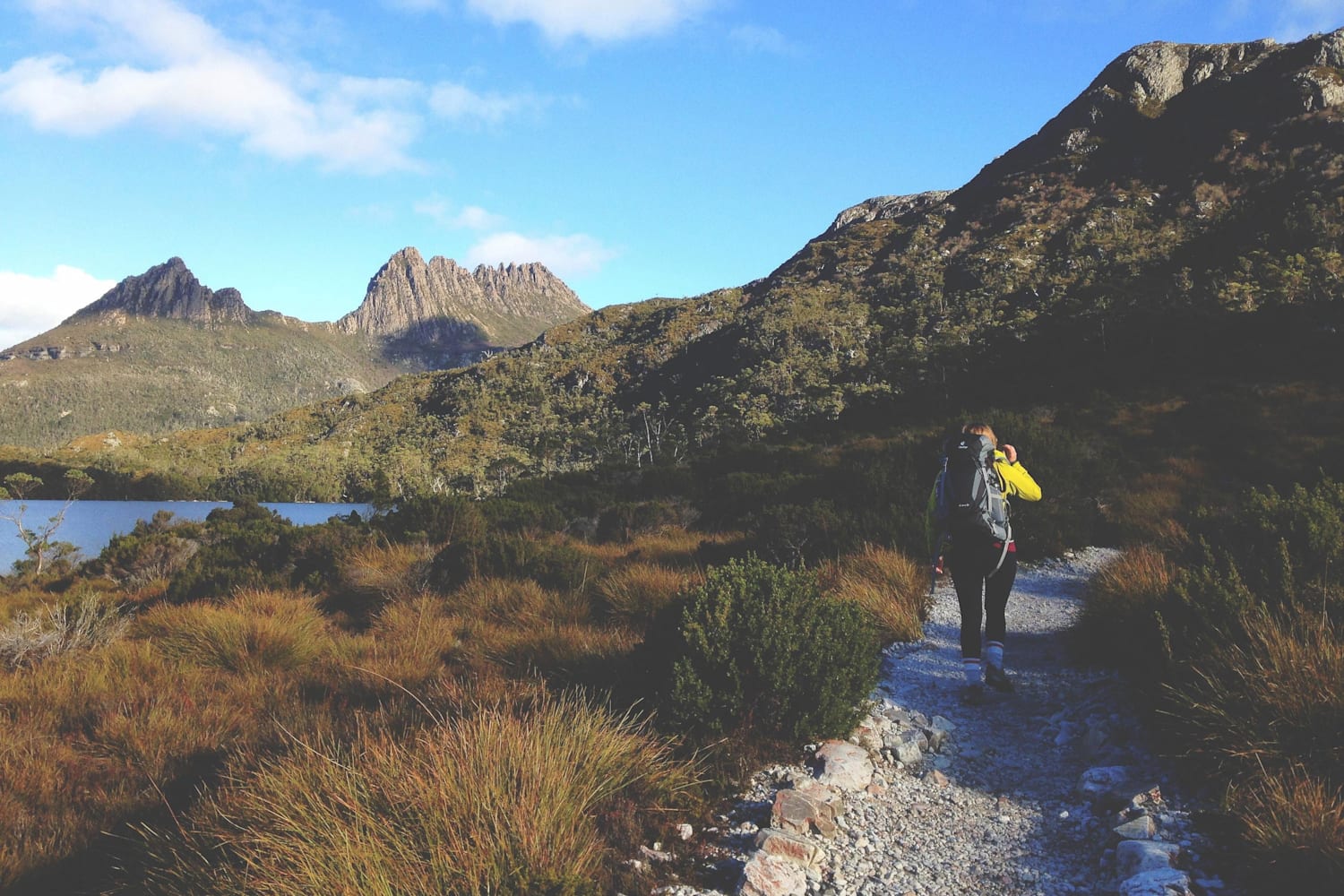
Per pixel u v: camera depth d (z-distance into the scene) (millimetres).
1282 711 3125
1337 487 4965
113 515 84625
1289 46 175875
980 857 2877
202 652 6270
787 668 3881
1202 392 26609
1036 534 10000
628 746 3418
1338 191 117375
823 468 23719
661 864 2777
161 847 2934
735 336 192875
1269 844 2508
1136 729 3846
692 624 4035
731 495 16172
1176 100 189375
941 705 4680
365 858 2367
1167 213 150375
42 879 2941
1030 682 5051
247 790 3076
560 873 2451
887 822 3182
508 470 114688
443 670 5363
